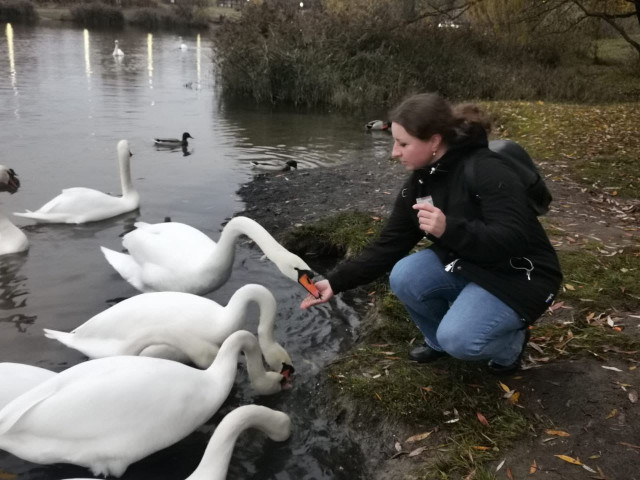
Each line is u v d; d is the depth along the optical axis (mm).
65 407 3227
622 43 29344
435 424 3553
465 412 3582
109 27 41375
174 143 11375
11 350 4461
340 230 6742
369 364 4191
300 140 12852
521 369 3914
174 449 3619
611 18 18953
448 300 3738
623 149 10398
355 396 3881
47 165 9570
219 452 3066
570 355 4004
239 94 18844
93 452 3238
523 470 3119
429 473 3178
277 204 8008
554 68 23750
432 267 3553
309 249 6766
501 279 3205
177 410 3389
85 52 26172
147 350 4102
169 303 4281
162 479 3395
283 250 4371
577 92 20453
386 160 10859
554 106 14555
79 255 6316
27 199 7973
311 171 9844
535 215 3180
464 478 3107
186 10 44375
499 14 19609
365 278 3750
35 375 3648
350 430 3742
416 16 22766
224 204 8086
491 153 3080
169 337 4125
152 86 18953
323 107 18078
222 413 3920
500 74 20734
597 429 3332
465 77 20359
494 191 2971
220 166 10141
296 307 5344
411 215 3514
